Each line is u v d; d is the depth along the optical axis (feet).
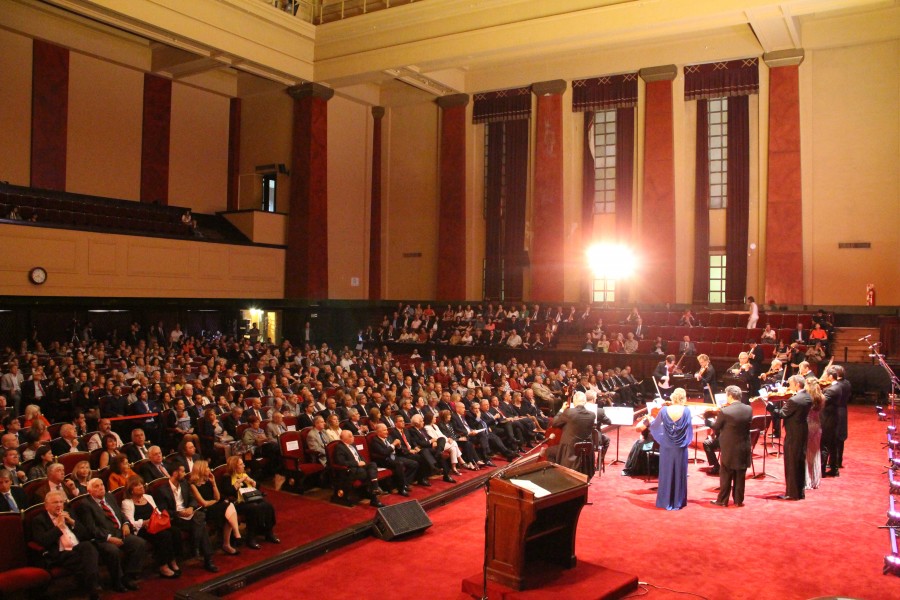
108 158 81.46
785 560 25.70
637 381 68.08
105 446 32.19
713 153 80.12
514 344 79.30
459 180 91.45
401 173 96.37
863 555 26.13
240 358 69.46
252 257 85.40
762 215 76.59
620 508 32.07
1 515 22.81
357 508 33.09
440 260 92.58
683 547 27.04
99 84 80.48
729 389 32.60
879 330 66.33
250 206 92.94
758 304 76.79
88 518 23.84
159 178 86.07
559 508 23.80
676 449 31.76
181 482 27.35
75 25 76.84
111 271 70.79
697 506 32.40
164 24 66.59
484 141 91.71
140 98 84.43
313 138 87.25
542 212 86.48
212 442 37.93
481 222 91.91
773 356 66.49
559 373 61.05
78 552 22.81
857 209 72.95
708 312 75.92
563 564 24.17
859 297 72.90
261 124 92.07
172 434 40.09
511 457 44.21
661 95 80.18
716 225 80.02
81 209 73.36
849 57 73.31
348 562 26.09
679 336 73.67
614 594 22.29
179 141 88.53
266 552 27.45
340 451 33.91
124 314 76.69
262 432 38.24
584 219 85.56
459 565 25.76
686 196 80.69
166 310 80.28
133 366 54.70
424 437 38.47
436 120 94.17
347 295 94.22
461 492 35.17
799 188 74.59
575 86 85.25
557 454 33.88
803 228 74.69
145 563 26.21
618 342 73.41
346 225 94.12
